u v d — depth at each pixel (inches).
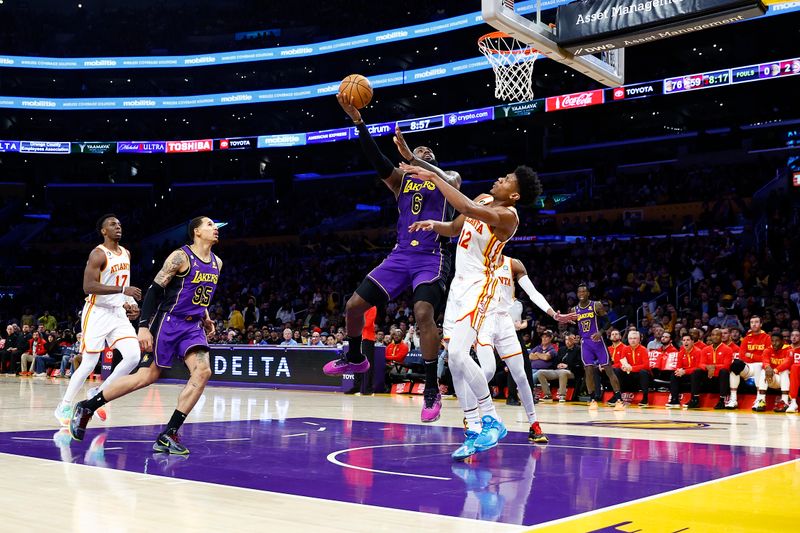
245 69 1253.7
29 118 1338.6
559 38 306.5
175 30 1365.7
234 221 1285.7
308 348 598.2
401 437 271.7
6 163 1363.2
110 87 1385.3
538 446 253.0
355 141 1162.0
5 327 996.6
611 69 344.8
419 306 203.5
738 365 470.3
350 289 943.0
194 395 224.5
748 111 1067.3
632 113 1126.4
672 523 132.3
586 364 477.1
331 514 137.4
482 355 259.8
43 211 1370.6
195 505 144.8
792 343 457.1
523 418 369.4
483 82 1121.4
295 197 1330.0
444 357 542.6
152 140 1347.2
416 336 597.6
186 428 296.8
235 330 748.0
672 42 943.7
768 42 976.3
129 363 291.1
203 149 1232.2
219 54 1253.7
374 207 1231.5
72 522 128.4
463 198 182.7
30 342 797.2
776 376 456.1
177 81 1389.0
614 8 292.4
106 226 285.9
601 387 515.2
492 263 211.5
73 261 1230.3
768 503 152.9
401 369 583.8
